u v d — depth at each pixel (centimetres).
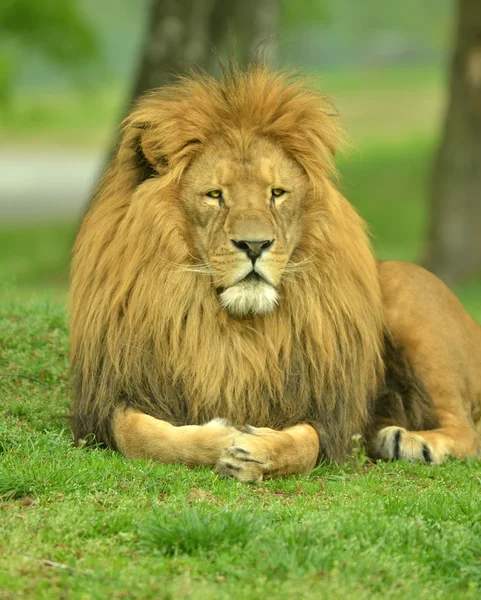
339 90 9312
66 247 3841
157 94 1059
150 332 1002
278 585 696
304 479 967
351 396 1047
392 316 1153
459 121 3066
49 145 8719
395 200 4931
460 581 737
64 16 5412
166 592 677
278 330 1010
